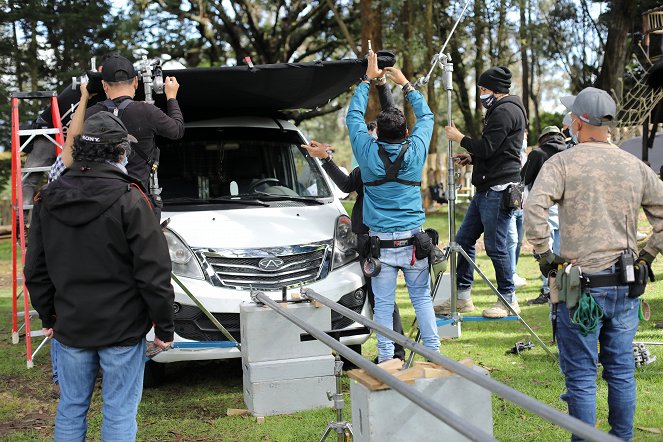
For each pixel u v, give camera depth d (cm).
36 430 479
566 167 353
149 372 551
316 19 2644
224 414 495
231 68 548
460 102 2873
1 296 1021
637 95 1391
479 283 940
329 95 651
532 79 2970
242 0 2603
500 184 605
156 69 522
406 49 1922
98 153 328
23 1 2250
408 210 490
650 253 352
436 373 311
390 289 502
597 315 341
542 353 593
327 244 559
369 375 311
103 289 328
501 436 428
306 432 447
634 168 350
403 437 303
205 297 523
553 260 356
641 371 528
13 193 630
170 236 540
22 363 643
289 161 645
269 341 469
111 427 336
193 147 636
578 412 349
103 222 322
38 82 2361
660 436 412
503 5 2381
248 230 552
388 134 482
